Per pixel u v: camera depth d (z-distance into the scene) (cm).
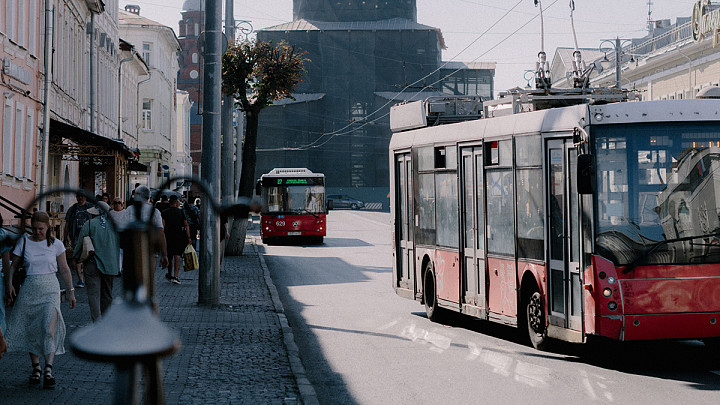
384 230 5522
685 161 1098
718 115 1106
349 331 1479
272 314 1673
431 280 1608
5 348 909
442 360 1176
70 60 3750
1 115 2512
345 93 10881
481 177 1393
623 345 1305
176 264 2273
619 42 4916
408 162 1722
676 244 1075
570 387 976
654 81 5984
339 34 10850
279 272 2744
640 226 1077
